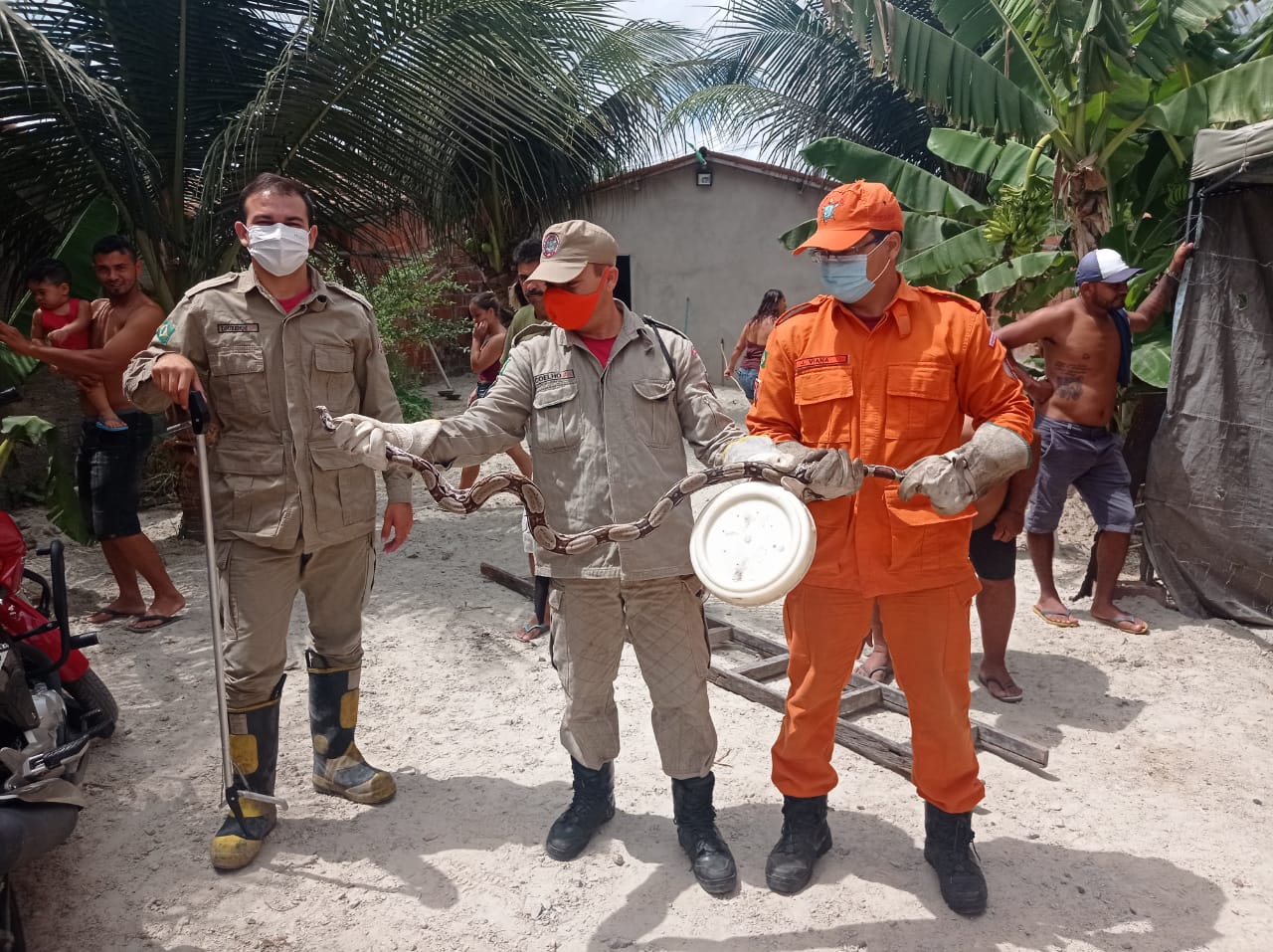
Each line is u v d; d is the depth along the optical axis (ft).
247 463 10.35
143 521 25.31
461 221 29.78
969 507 9.13
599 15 23.18
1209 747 12.99
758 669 15.23
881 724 13.79
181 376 9.46
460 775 12.39
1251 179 17.01
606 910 9.70
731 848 10.67
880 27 22.57
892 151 45.01
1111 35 20.26
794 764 9.77
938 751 9.37
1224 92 21.50
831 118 44.96
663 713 9.94
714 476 8.60
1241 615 17.74
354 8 20.21
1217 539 17.84
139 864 10.59
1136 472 20.90
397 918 9.64
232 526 10.37
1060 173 23.62
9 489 25.59
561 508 9.57
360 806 11.66
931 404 8.93
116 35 21.25
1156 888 9.95
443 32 21.06
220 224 23.25
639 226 56.39
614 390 9.45
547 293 9.10
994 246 23.81
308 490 10.41
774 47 44.39
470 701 14.53
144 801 11.88
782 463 8.41
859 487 8.38
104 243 17.20
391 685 15.10
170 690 14.97
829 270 8.73
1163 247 23.86
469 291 57.47
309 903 9.88
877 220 8.64
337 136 22.79
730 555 8.28
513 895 9.95
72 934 9.46
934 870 10.19
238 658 10.43
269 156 22.57
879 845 10.69
